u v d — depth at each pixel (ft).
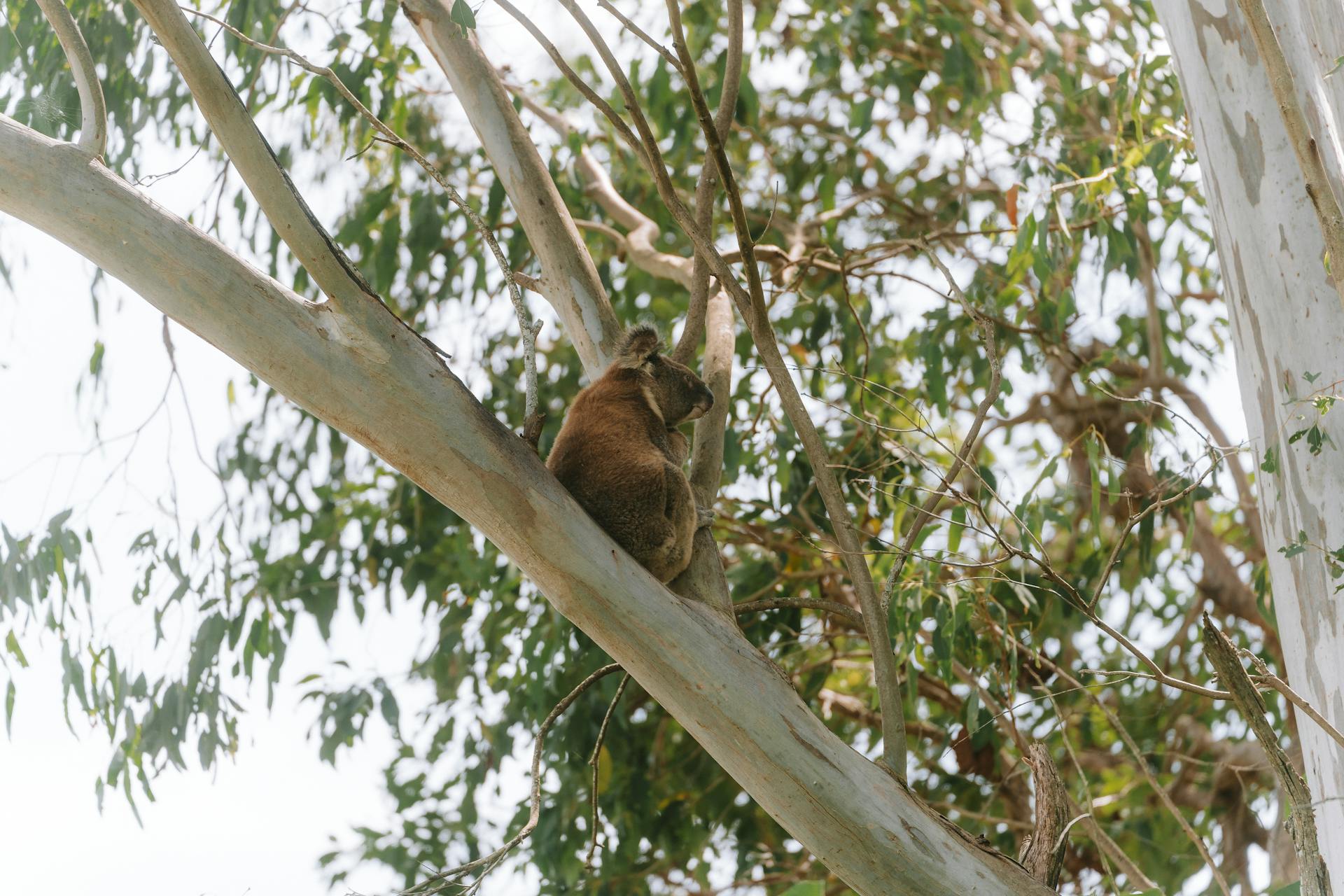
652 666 18.47
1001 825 42.73
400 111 39.19
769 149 47.24
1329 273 19.12
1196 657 46.32
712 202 25.30
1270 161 20.52
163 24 15.81
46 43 35.76
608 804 39.73
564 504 18.56
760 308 21.53
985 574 34.30
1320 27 20.92
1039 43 45.80
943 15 41.06
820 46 44.57
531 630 39.19
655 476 20.79
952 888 17.80
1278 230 20.27
